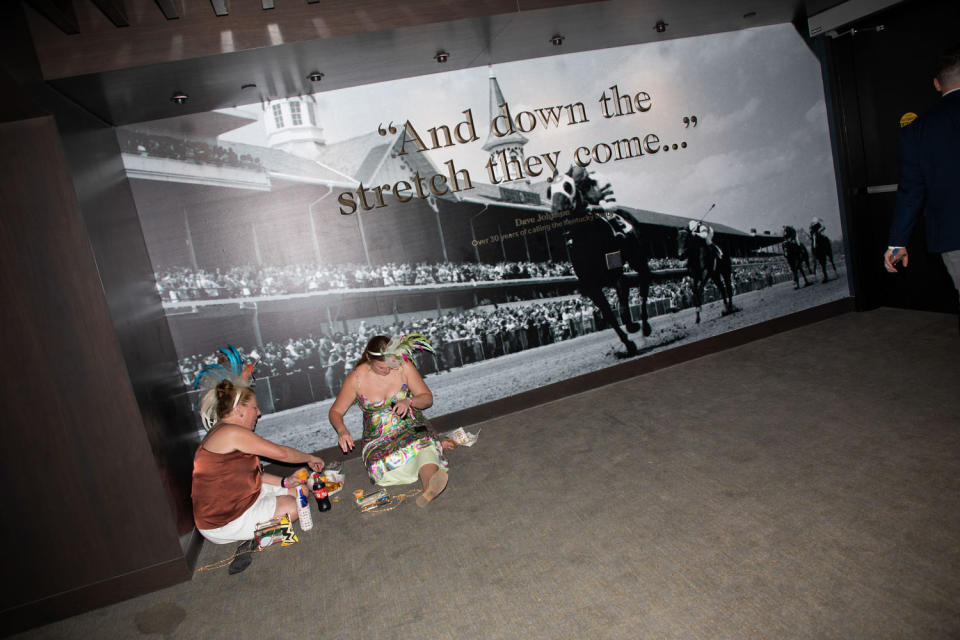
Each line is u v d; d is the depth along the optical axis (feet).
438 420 15.58
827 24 17.54
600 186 16.57
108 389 9.95
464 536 10.21
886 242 18.28
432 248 15.17
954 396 11.91
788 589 7.46
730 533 8.86
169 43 10.05
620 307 17.03
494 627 7.79
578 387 16.78
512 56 15.14
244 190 13.67
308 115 13.97
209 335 13.56
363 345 14.75
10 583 9.79
